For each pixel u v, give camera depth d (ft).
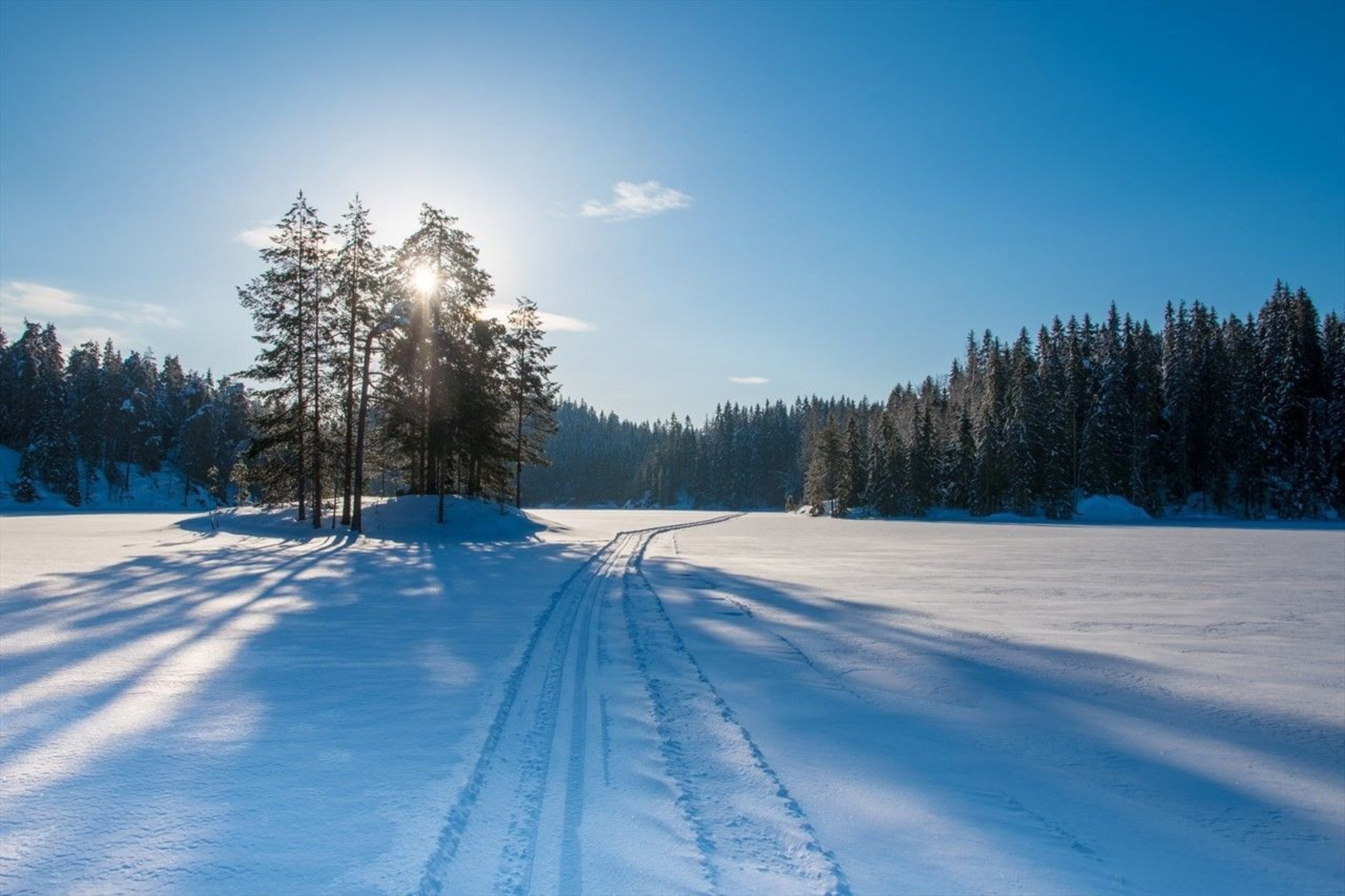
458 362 116.06
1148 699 24.54
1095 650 32.37
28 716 20.80
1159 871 13.25
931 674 27.71
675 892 11.91
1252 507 223.30
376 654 29.35
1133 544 112.88
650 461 465.88
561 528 138.51
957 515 246.68
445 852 12.98
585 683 25.26
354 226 108.88
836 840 14.05
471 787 15.90
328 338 114.62
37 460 259.39
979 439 242.78
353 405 114.73
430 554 80.12
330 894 11.50
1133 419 228.84
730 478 422.82
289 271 113.50
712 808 15.31
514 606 42.50
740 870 12.74
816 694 24.68
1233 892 12.59
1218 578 63.41
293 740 18.89
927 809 15.64
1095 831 14.83
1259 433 224.53
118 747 18.28
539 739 19.36
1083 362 257.96
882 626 37.96
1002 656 31.07
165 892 11.48
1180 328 251.80
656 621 38.70
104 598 44.50
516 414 167.43
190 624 35.81
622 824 14.42
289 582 53.36
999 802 16.17
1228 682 26.86
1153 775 17.90
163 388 347.36
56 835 13.43
